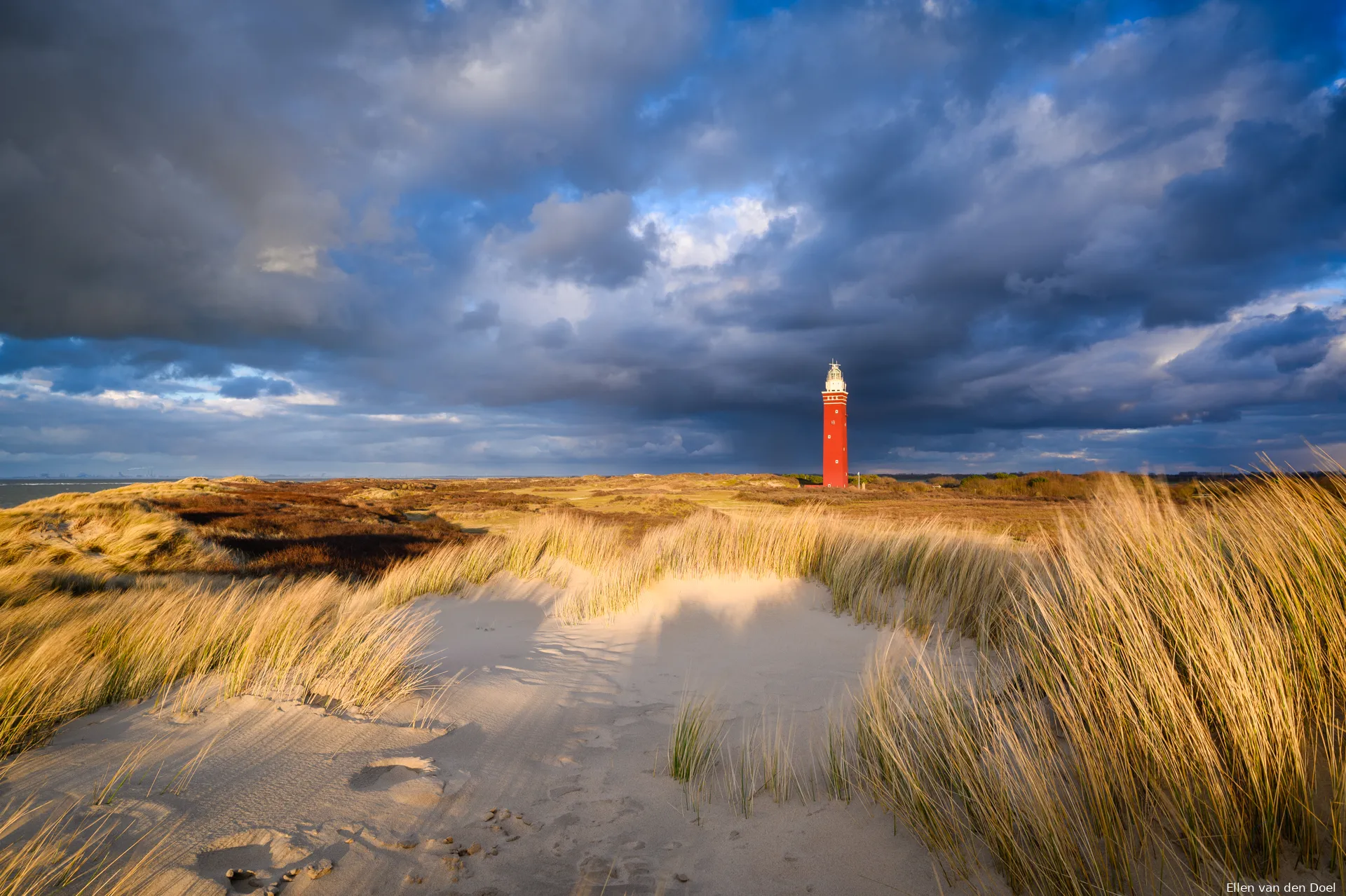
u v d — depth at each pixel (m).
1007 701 3.15
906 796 2.57
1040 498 31.89
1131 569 3.56
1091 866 2.01
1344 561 2.72
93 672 3.96
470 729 3.72
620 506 31.92
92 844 2.17
